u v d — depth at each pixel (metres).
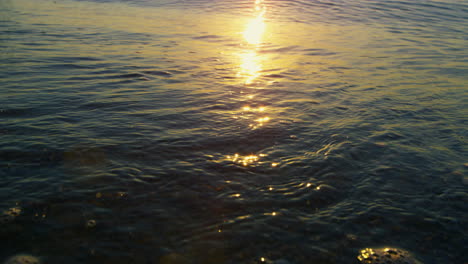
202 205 2.18
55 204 2.11
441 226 2.08
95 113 3.47
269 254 1.83
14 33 6.82
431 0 11.75
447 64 5.77
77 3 10.88
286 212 2.16
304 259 1.81
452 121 3.58
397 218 2.14
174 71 5.01
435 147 3.04
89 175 2.41
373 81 4.82
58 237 1.87
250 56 6.02
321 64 5.63
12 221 1.96
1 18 8.23
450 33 8.25
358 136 3.19
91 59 5.39
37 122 3.19
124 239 1.88
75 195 2.20
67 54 5.60
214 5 11.09
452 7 10.90
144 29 7.80
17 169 2.44
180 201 2.21
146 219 2.04
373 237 1.98
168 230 1.96
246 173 2.55
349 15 10.08
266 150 2.89
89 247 1.82
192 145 2.91
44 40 6.42
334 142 3.06
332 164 2.71
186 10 10.31
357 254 1.86
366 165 2.71
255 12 10.30
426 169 2.69
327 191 2.38
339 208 2.21
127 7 10.46
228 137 3.08
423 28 8.73
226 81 4.66
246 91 4.30
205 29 8.09
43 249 1.79
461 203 2.29
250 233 1.97
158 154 2.74
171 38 7.11
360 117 3.61
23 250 1.78
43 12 9.29
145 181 2.38
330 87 4.53
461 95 4.34
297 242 1.92
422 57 6.20
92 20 8.52
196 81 4.61
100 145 2.82
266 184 2.43
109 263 1.72
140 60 5.47
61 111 3.47
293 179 2.50
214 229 1.99
